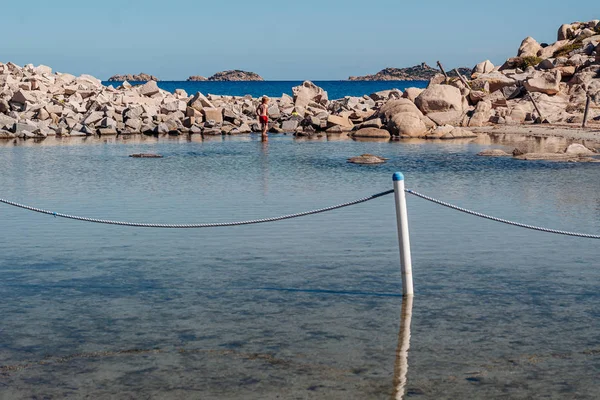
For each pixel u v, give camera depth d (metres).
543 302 9.21
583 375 6.89
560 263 11.20
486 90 51.25
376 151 31.84
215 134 44.41
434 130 40.34
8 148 33.69
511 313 8.76
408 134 40.75
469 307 9.00
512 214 15.41
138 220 15.04
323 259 11.54
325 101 57.97
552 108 48.28
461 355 7.39
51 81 54.12
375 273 10.65
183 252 12.10
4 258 11.67
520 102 49.44
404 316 8.64
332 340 7.83
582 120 45.00
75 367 7.13
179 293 9.66
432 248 12.24
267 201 17.61
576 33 67.56
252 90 190.12
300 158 28.88
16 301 9.32
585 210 15.89
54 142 37.53
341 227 14.13
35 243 12.80
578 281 10.18
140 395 6.49
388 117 42.59
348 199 17.88
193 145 35.88
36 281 10.30
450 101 45.16
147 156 29.48
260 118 39.72
